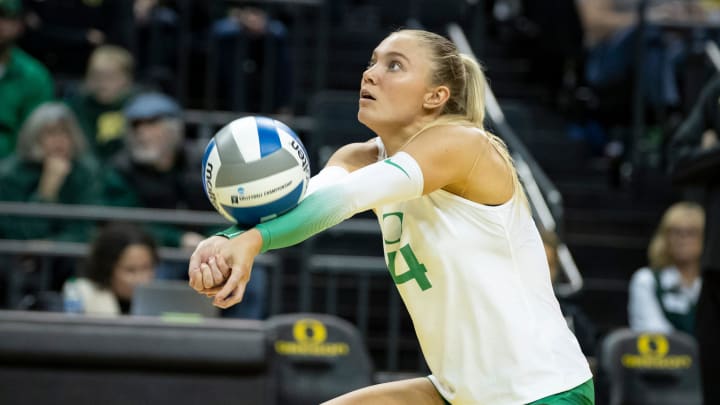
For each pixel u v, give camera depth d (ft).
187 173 58.39
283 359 39.45
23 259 49.39
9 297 47.06
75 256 47.44
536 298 23.72
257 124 20.99
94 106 61.82
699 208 53.98
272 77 69.62
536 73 78.89
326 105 64.59
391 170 21.76
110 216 47.32
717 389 39.37
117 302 43.60
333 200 21.17
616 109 73.05
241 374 32.24
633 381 42.22
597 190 70.49
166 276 47.73
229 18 71.61
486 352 23.31
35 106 60.54
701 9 78.43
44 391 31.63
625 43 72.13
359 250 59.98
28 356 31.55
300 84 76.89
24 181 52.90
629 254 66.95
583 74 77.66
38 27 70.74
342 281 60.75
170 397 31.99
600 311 64.03
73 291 43.34
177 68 72.28
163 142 54.75
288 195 20.77
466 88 24.36
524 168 53.42
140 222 47.47
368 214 62.28
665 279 52.80
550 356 23.31
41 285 47.32
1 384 31.53
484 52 81.76
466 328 23.44
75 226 50.34
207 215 48.47
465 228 23.27
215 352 32.01
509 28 83.97
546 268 24.27
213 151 20.85
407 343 58.70
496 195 23.36
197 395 32.07
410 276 23.93
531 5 78.02
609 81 72.54
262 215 20.81
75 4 71.61
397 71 23.59
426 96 23.59
